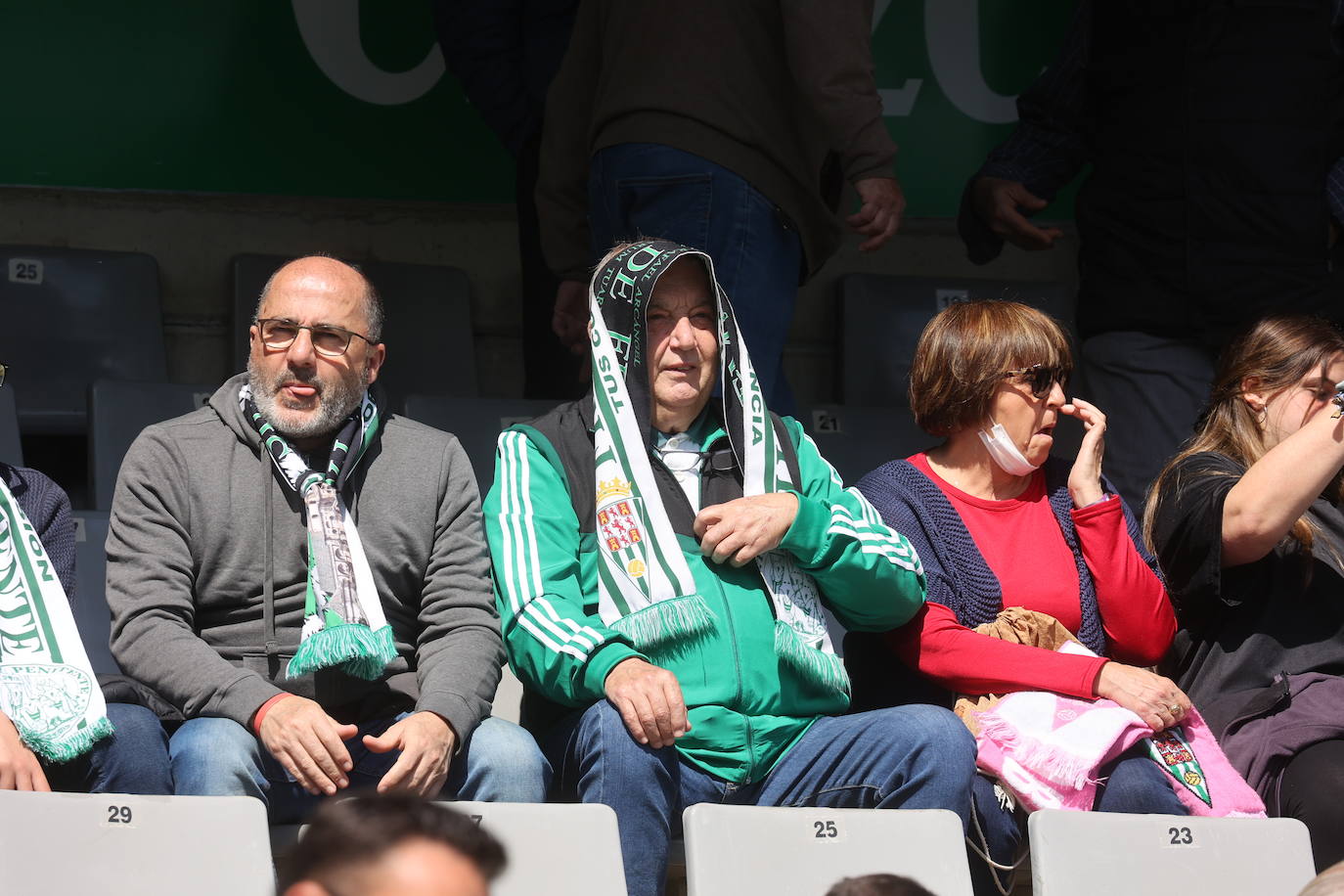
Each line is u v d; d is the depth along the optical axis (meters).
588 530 10.40
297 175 18.17
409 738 9.10
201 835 7.75
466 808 7.97
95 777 8.91
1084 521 11.21
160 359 16.52
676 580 10.01
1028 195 16.94
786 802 9.83
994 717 10.23
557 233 15.33
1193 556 11.38
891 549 10.38
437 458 10.67
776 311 13.80
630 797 9.17
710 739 9.74
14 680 9.00
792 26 13.25
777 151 13.56
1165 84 15.78
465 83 17.05
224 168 17.92
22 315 16.03
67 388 15.96
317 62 18.20
